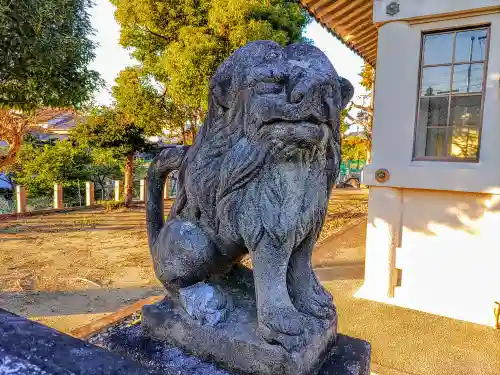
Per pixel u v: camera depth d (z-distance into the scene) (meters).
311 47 0.91
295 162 0.90
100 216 7.56
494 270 2.62
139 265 4.27
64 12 4.64
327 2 3.01
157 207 1.27
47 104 5.05
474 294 2.70
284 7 6.25
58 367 0.44
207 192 1.00
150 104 6.91
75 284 3.65
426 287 2.87
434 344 2.38
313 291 1.08
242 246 1.04
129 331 1.16
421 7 2.64
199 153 1.02
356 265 4.08
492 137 2.52
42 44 4.37
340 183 14.41
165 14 6.24
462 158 2.67
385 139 2.87
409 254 2.92
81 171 9.88
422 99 2.80
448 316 2.76
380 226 2.98
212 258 1.06
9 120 6.30
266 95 0.84
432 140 2.80
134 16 6.37
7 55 4.22
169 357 1.02
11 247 5.00
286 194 0.91
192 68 5.38
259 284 0.96
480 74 2.59
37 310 3.04
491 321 2.62
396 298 2.99
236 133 0.94
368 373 1.07
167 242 1.09
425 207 2.84
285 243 0.94
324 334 1.00
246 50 0.92
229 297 1.09
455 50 2.66
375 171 2.92
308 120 0.83
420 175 2.76
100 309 3.09
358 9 3.19
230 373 0.95
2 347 0.47
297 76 0.82
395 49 2.78
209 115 1.02
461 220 2.72
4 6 4.06
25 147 9.55
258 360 0.92
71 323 2.82
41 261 4.37
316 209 0.97
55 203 8.14
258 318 0.96
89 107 7.54
